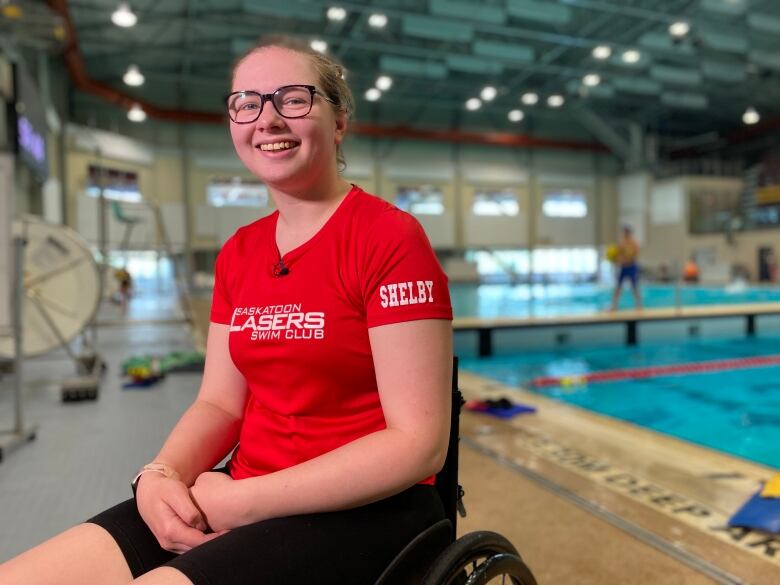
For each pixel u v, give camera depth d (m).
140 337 6.71
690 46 13.41
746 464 2.45
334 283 0.79
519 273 22.00
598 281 20.84
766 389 5.00
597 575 1.51
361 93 17.73
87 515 1.86
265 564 0.67
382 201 0.85
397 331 0.74
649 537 1.71
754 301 11.26
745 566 1.54
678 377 5.54
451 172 20.84
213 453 0.96
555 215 22.09
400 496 0.81
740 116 20.55
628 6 11.69
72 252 4.03
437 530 0.81
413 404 0.74
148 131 17.36
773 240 18.05
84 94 15.98
